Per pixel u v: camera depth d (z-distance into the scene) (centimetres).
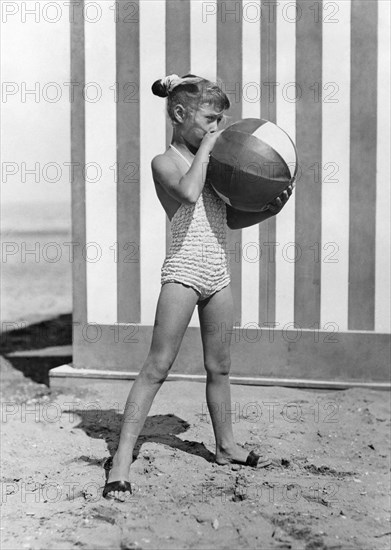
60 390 599
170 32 594
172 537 335
